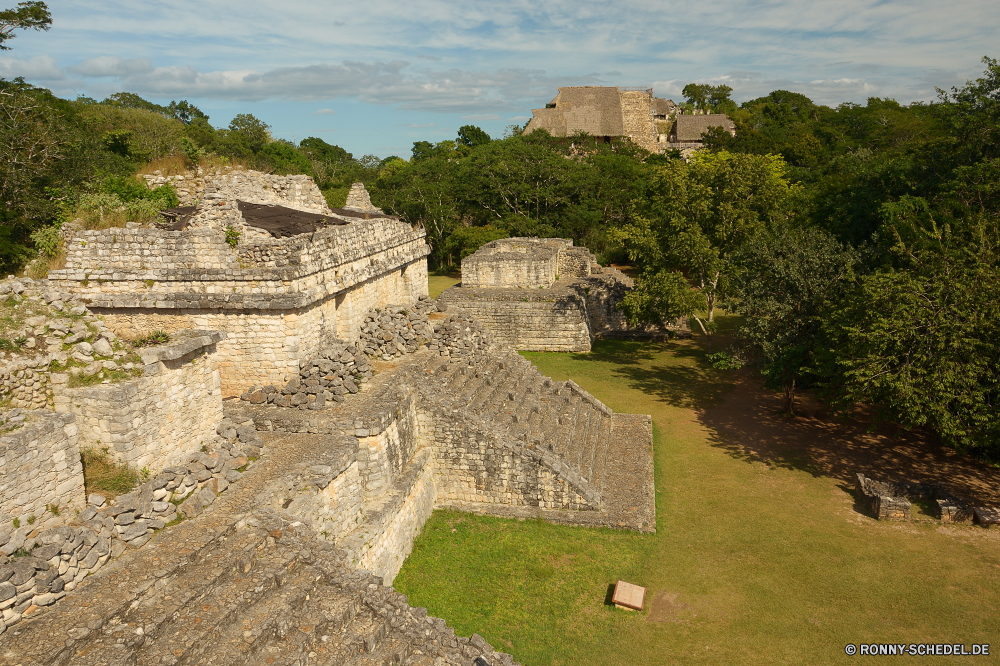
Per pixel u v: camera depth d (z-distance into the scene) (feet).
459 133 281.33
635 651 37.01
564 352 104.47
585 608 41.04
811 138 220.43
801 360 64.95
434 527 51.52
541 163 170.50
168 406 37.47
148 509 32.58
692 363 96.32
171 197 67.46
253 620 28.40
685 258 93.45
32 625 25.13
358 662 28.84
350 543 40.40
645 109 241.35
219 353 51.16
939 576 42.47
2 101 93.81
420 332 66.74
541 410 60.75
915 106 233.96
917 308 50.85
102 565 29.43
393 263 70.74
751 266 71.72
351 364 53.67
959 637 36.91
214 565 30.58
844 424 69.87
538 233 166.91
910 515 49.80
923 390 49.06
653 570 44.68
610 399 79.87
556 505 52.60
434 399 53.52
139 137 121.70
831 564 44.29
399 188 185.57
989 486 54.44
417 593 43.04
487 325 106.52
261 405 48.96
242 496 36.06
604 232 166.81
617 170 180.04
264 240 51.24
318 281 54.03
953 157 74.18
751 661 35.91
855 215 83.30
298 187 71.15
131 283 50.65
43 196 90.33
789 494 54.65
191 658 25.81
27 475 28.53
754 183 95.61
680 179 95.96
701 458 62.39
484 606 41.45
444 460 54.08
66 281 50.57
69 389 34.42
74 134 103.86
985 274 50.16
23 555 26.84
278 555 32.65
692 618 39.65
